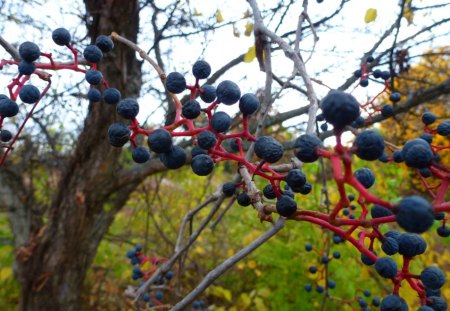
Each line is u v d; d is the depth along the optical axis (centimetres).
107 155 323
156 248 520
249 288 469
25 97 113
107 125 311
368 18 241
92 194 330
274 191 91
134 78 330
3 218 492
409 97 268
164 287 184
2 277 402
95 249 360
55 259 342
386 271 80
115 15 282
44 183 502
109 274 513
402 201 62
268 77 158
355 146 70
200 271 411
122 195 368
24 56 110
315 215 84
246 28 273
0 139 131
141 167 332
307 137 74
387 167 382
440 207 71
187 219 181
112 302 471
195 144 111
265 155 88
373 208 92
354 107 62
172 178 532
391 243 88
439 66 392
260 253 370
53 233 341
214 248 504
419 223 60
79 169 329
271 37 155
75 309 357
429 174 112
